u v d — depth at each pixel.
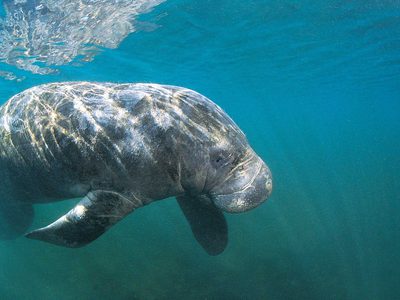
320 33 5.18
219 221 1.77
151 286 2.95
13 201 2.03
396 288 3.51
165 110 1.32
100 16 3.97
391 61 7.21
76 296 2.82
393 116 30.38
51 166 1.44
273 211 5.27
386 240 4.61
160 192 1.37
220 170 1.39
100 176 1.34
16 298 2.79
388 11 4.29
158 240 3.80
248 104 16.73
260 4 3.99
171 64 6.76
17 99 1.59
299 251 3.90
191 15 4.23
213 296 2.91
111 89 1.42
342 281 3.43
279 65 7.64
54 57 5.22
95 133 1.31
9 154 1.58
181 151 1.30
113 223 1.35
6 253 3.33
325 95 13.80
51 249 3.40
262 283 3.17
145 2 3.75
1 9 3.33
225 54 6.34
